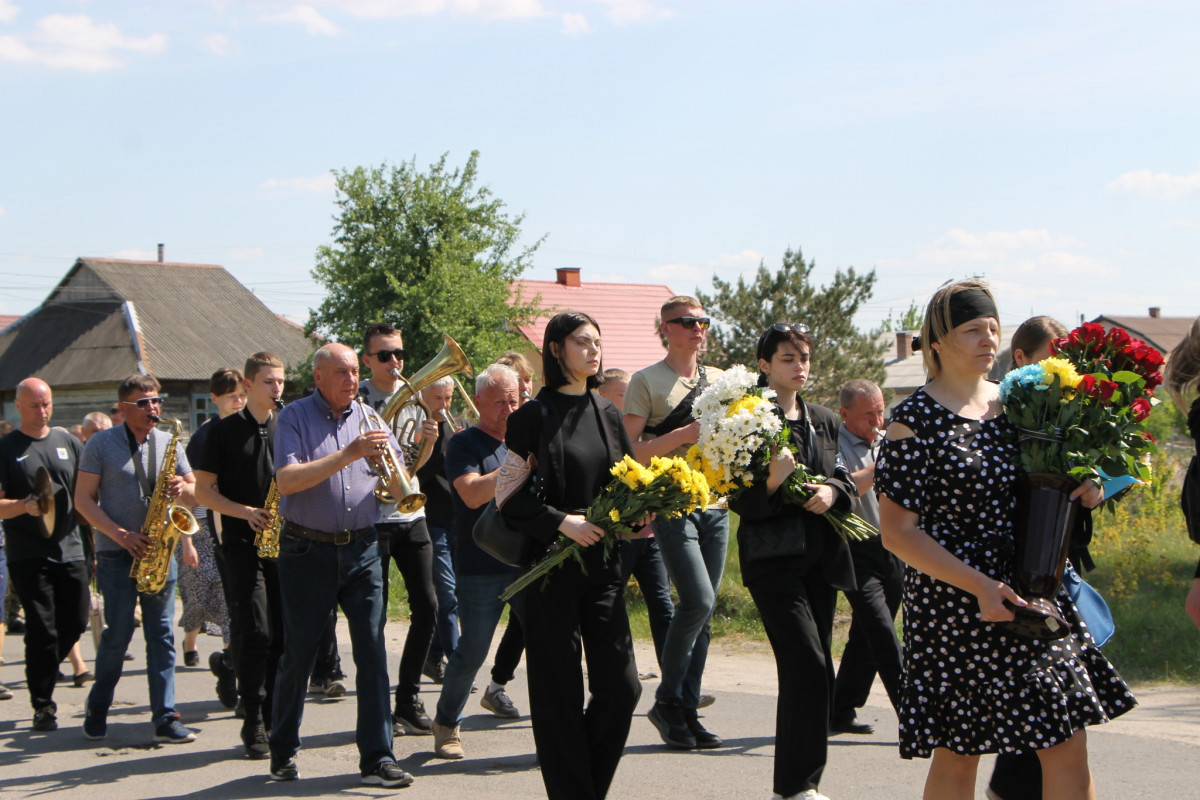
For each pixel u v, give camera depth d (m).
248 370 6.22
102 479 6.60
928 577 3.47
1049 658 3.37
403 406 7.02
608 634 4.38
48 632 6.95
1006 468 3.42
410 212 30.78
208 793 5.41
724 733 6.28
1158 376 3.49
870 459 6.04
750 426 4.57
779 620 4.61
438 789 5.37
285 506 5.43
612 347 38.59
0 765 6.06
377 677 5.48
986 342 3.46
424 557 6.57
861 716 6.50
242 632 6.10
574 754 4.30
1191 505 3.59
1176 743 5.64
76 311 41.41
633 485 4.30
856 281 29.56
